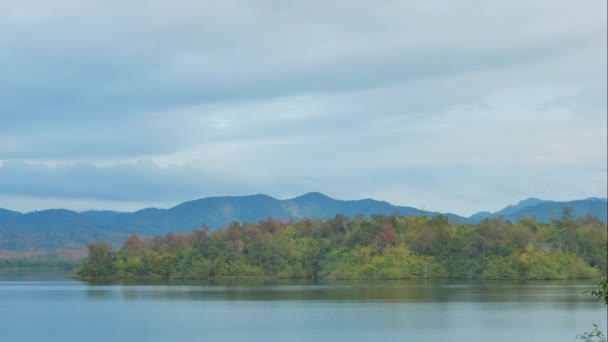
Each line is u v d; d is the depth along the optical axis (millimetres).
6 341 84062
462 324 94938
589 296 141000
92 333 89812
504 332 87562
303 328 92188
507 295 145125
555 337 83000
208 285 196250
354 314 108188
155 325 97000
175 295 153875
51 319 105812
